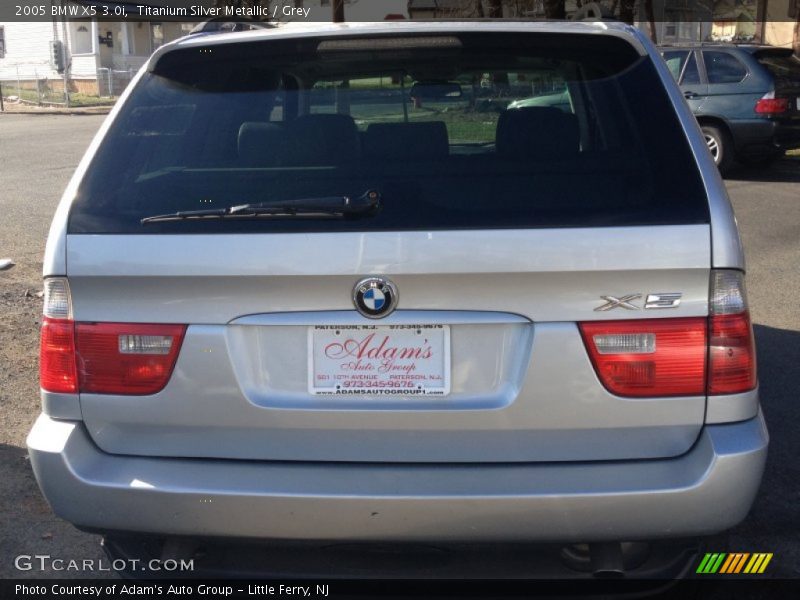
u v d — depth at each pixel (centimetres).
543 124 279
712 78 1334
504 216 254
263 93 304
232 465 264
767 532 378
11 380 546
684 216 254
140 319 263
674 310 254
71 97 3325
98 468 266
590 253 250
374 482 257
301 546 263
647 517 254
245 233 256
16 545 370
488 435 257
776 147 1313
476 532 255
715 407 258
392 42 301
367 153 279
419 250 251
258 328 260
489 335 256
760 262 852
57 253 266
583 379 254
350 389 260
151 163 282
